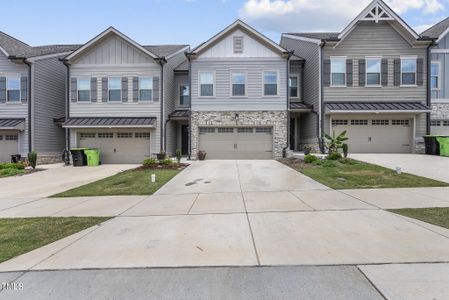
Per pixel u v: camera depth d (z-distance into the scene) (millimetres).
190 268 3611
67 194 8742
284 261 3744
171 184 9898
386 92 16578
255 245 4305
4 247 4398
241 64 17188
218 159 17156
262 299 2916
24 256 4059
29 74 17016
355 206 6508
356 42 16562
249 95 17172
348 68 16578
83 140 17625
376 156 14930
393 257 3766
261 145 17203
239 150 17219
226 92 17188
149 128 17281
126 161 17562
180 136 19953
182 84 19812
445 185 8727
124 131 17500
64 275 3482
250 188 8969
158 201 7500
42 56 17812
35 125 17359
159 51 19672
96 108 17656
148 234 4891
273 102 17125
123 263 3779
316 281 3230
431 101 16656
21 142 17094
